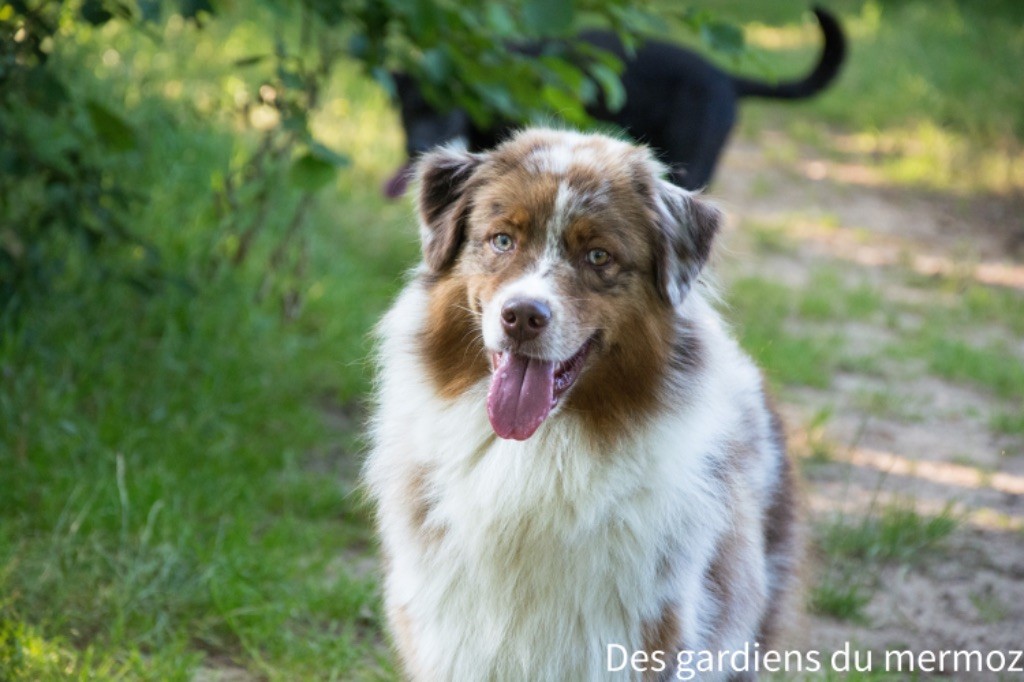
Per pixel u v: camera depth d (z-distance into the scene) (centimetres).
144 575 709
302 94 1036
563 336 516
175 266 1047
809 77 1477
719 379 570
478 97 912
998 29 2844
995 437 1088
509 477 532
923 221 1755
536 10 787
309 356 1045
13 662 611
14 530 740
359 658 683
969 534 894
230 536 759
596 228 538
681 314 562
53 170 872
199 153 1260
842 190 1867
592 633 529
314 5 853
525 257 541
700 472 546
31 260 877
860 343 1285
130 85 1325
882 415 1113
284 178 1167
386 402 585
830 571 827
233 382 953
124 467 807
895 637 761
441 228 570
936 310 1395
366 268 1259
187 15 776
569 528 529
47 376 870
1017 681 713
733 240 1566
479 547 534
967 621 784
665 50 1409
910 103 2308
